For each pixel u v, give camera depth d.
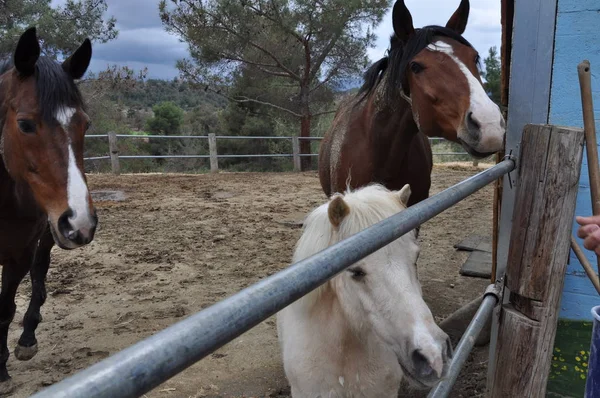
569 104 2.21
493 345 2.29
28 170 2.24
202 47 12.50
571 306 2.29
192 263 4.82
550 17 2.18
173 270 4.62
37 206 2.57
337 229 1.70
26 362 2.98
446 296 4.02
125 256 5.02
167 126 31.69
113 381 0.47
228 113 19.41
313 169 15.78
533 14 2.22
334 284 1.80
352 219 1.67
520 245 1.88
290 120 16.02
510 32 2.55
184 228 6.20
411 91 2.78
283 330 2.03
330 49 13.10
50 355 3.05
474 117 2.36
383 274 1.59
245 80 14.25
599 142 2.19
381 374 1.87
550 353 1.89
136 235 5.84
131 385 0.49
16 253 2.71
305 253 1.83
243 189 9.53
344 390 1.85
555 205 1.78
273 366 2.91
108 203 7.69
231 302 0.63
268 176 11.79
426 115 2.65
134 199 8.11
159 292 4.07
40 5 13.17
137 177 10.92
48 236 3.03
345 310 1.75
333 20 12.12
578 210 2.24
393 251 1.61
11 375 2.83
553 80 2.23
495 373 2.01
